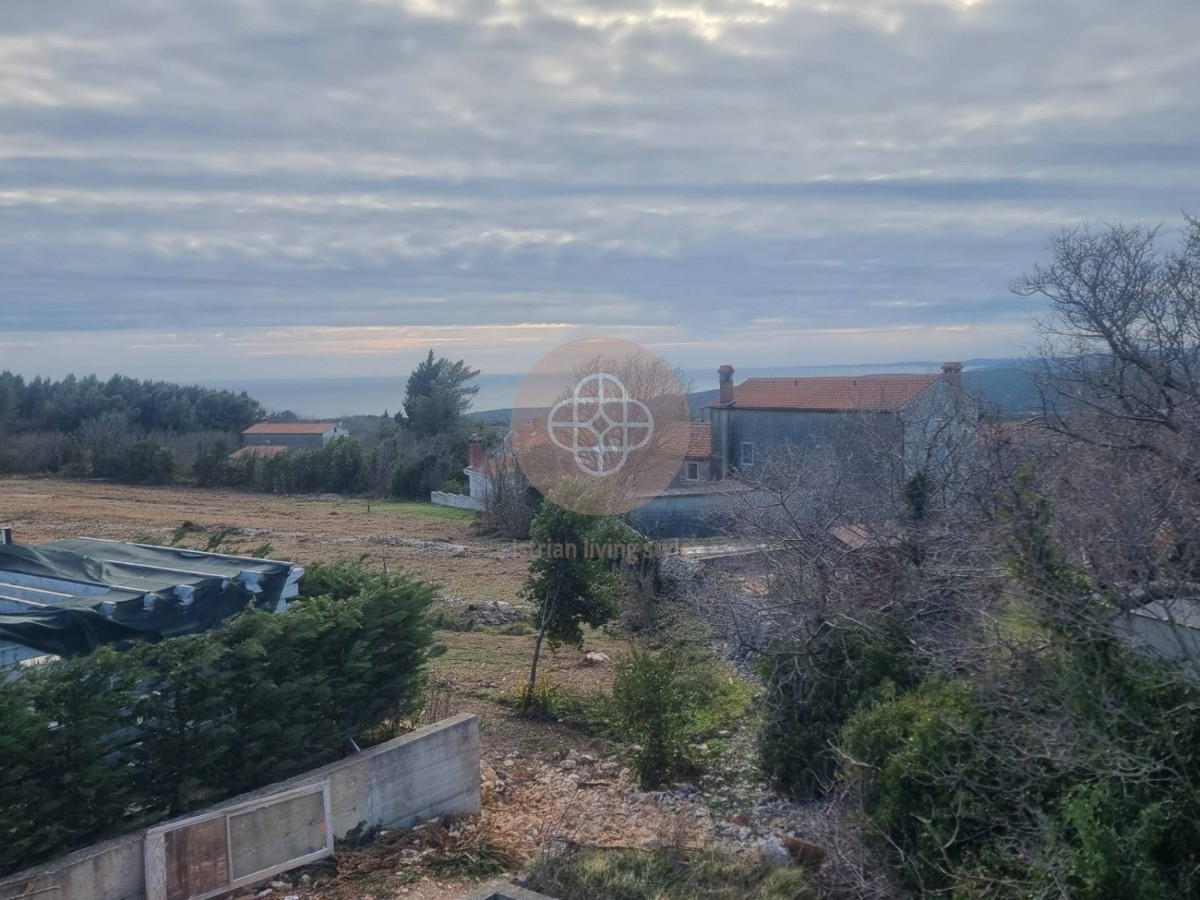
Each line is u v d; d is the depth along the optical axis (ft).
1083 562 24.63
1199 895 19.92
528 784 37.47
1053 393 43.60
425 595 32.99
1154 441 32.01
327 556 99.09
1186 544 24.59
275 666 27.53
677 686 40.98
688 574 63.05
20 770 21.18
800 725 36.52
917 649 32.76
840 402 102.73
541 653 59.62
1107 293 40.98
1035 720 23.61
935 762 25.48
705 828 32.83
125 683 23.45
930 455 44.27
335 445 163.84
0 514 124.06
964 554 32.24
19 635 26.17
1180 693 22.03
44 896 21.01
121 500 144.46
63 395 221.66
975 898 22.48
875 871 25.64
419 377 189.06
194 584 30.83
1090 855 20.02
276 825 25.71
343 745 30.19
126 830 23.48
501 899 23.12
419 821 30.53
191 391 247.70
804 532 39.47
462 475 154.92
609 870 26.78
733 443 112.57
